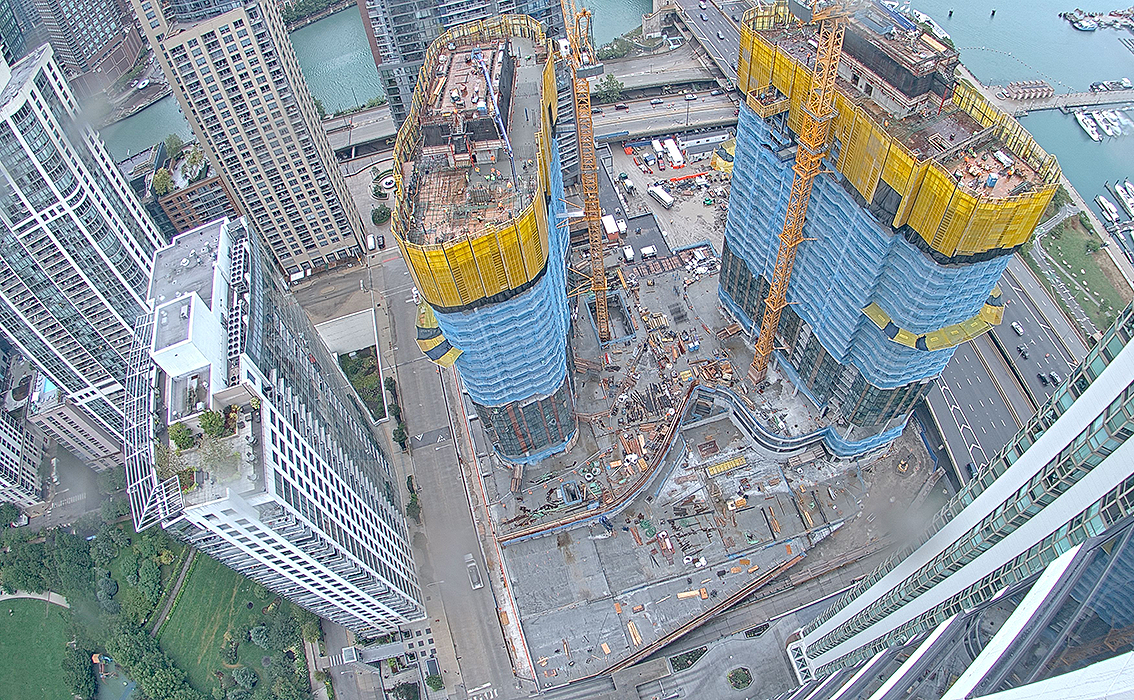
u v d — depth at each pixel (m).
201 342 108.12
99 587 179.12
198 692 163.25
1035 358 192.00
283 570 116.31
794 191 146.00
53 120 143.88
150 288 123.12
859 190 133.00
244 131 197.75
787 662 156.62
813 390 183.00
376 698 161.12
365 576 134.25
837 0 130.25
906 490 177.25
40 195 142.00
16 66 146.00
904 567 99.38
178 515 96.69
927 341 138.62
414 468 195.00
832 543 173.12
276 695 160.12
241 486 99.38
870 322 149.12
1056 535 65.56
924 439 185.62
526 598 167.38
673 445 188.38
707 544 171.62
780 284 165.38
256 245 141.75
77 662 166.50
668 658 159.50
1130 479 54.22
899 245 130.62
